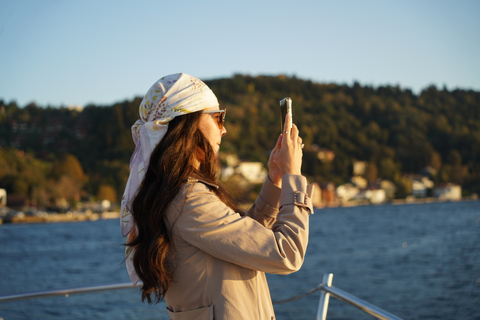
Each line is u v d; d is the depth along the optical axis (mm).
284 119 1371
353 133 133000
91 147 117250
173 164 1242
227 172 94188
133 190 1288
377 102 144250
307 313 11961
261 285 1263
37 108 136375
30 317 9727
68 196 95562
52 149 121375
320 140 129250
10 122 132000
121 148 114062
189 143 1274
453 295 14836
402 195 120688
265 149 121438
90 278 21641
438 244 32062
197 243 1195
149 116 1349
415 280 18141
